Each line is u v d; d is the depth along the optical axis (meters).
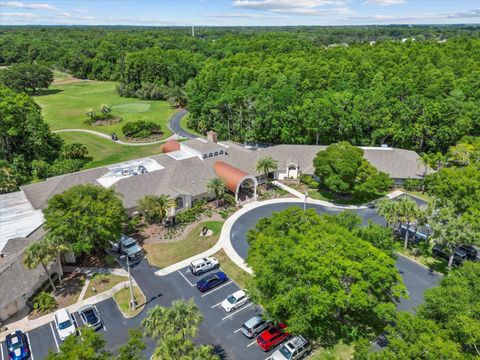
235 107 97.56
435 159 67.38
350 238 34.75
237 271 45.78
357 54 142.25
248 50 189.50
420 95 93.00
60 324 35.69
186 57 180.00
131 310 38.97
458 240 42.03
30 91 163.75
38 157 80.31
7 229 48.78
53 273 44.22
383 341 34.66
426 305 30.23
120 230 46.75
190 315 28.61
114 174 63.03
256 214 59.66
